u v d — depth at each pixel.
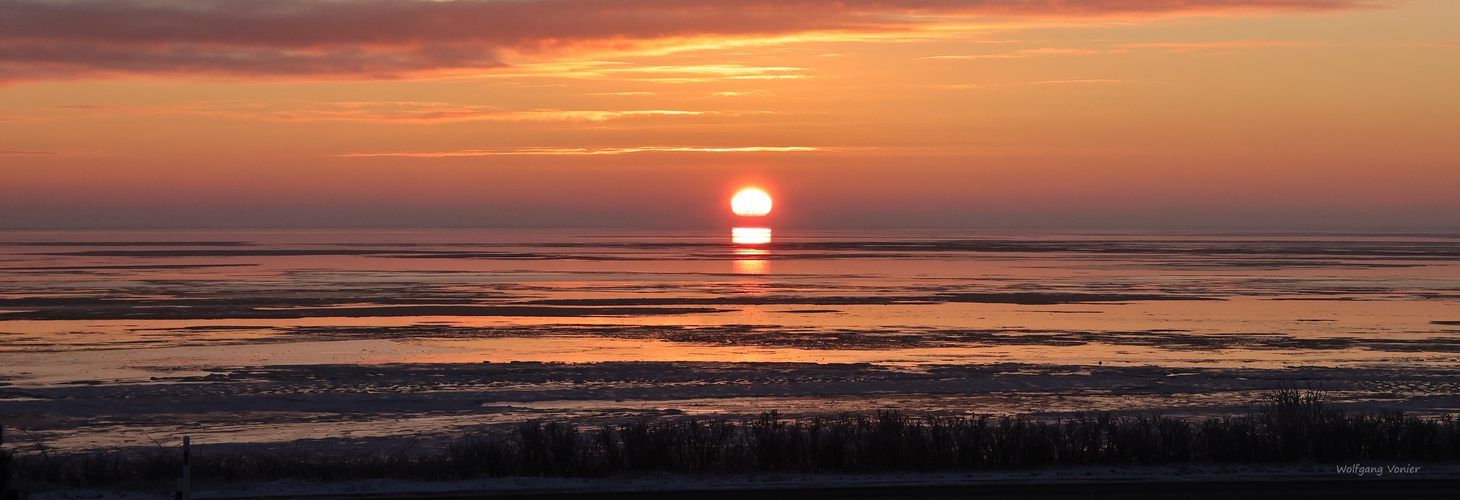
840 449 24.89
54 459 26.92
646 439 25.19
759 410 36.12
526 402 37.56
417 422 33.97
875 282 119.19
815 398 38.56
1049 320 72.19
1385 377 43.75
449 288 107.25
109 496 21.58
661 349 55.53
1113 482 22.52
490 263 173.50
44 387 40.94
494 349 55.38
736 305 85.75
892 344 57.75
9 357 50.59
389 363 48.97
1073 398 38.66
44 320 70.56
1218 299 92.50
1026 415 34.94
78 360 49.50
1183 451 25.41
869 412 35.72
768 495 21.44
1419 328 67.00
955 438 26.25
